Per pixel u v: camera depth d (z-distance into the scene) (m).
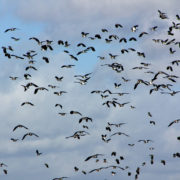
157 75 125.19
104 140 130.62
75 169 130.50
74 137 127.19
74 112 129.50
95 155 118.25
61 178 127.75
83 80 130.38
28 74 129.25
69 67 130.75
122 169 127.44
